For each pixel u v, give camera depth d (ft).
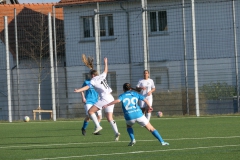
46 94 319.47
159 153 103.91
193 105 260.01
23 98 317.22
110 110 136.77
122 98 116.88
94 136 153.89
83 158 100.42
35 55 323.37
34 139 150.61
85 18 307.17
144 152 106.42
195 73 235.81
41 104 300.61
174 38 289.74
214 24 284.41
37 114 320.29
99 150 114.11
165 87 281.74
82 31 306.55
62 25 318.24
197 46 287.48
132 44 295.07
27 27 327.47
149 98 181.57
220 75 276.82
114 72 288.71
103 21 306.76
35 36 322.14
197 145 116.67
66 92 277.44
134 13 296.51
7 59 250.98
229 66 277.23
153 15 296.51
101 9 303.07
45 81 321.93
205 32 286.25
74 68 293.43
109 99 141.59
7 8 342.23
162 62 286.25
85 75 289.53
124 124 207.51
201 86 266.16
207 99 262.06
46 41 322.14
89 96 155.02
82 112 280.10
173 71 283.59
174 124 193.67
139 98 117.60
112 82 286.46
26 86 319.47
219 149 107.55
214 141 124.47
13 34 329.93
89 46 304.91
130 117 117.08
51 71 246.88
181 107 261.85
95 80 141.69
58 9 332.80
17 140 149.18
